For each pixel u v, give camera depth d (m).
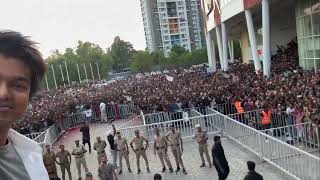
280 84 22.45
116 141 15.38
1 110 1.29
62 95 56.16
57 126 25.16
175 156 14.60
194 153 16.95
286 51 43.47
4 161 1.36
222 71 46.66
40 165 1.50
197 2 191.88
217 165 12.02
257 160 14.23
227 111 21.66
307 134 14.16
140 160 16.94
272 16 46.00
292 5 38.03
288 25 48.31
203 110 22.41
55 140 23.91
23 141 1.49
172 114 22.39
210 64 64.50
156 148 14.88
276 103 17.91
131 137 19.02
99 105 29.83
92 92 49.31
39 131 23.73
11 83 1.33
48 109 30.83
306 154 10.54
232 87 26.91
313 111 14.38
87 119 29.17
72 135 25.59
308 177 10.51
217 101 22.27
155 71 115.44
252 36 32.81
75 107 30.89
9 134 1.46
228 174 12.74
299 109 15.60
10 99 1.31
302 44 31.27
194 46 194.25
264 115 17.27
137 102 29.09
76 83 108.12
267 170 12.98
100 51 137.00
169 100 25.14
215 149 12.05
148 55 124.31
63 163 14.71
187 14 190.38
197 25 194.25
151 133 19.02
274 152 12.70
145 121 22.69
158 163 16.17
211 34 63.84
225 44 45.38
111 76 137.38
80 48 133.88
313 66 29.16
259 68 33.19
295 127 14.70
